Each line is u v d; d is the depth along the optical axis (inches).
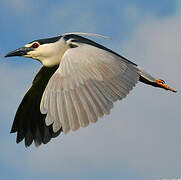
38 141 551.5
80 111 429.1
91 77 450.9
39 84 550.6
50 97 436.8
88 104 433.4
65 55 462.6
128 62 514.6
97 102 438.3
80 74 448.5
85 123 424.2
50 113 430.3
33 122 554.9
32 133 554.3
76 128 422.3
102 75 457.7
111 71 465.7
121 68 478.6
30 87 546.6
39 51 548.1
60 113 428.5
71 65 452.1
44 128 551.2
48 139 549.6
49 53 542.9
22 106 550.0
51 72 552.7
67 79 443.5
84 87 442.9
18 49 556.4
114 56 490.3
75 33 549.0
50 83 442.9
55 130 425.1
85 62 457.7
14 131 552.1
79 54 461.7
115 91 456.4
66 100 432.8
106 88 452.4
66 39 545.0
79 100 433.4
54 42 545.0
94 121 426.3
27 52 552.1
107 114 434.3
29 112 553.0
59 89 438.3
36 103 552.7
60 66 452.4
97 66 460.4
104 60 468.4
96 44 542.3
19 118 551.5
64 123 424.5
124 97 456.8
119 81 465.7
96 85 449.1
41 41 552.7
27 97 549.6
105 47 546.0
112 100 447.5
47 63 545.3
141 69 542.3
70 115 426.9
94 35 541.3
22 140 552.7
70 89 438.3
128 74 481.4
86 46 476.7
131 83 474.6
